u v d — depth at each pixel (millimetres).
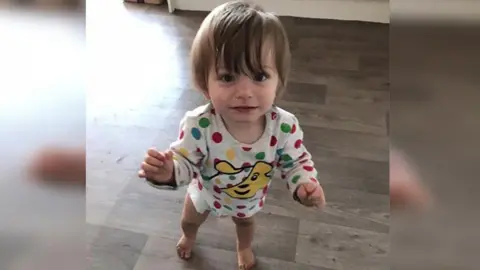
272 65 833
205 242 1249
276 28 830
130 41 2051
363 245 1256
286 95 1780
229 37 802
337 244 1257
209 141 906
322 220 1318
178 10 2279
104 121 1629
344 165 1498
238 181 959
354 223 1314
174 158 911
